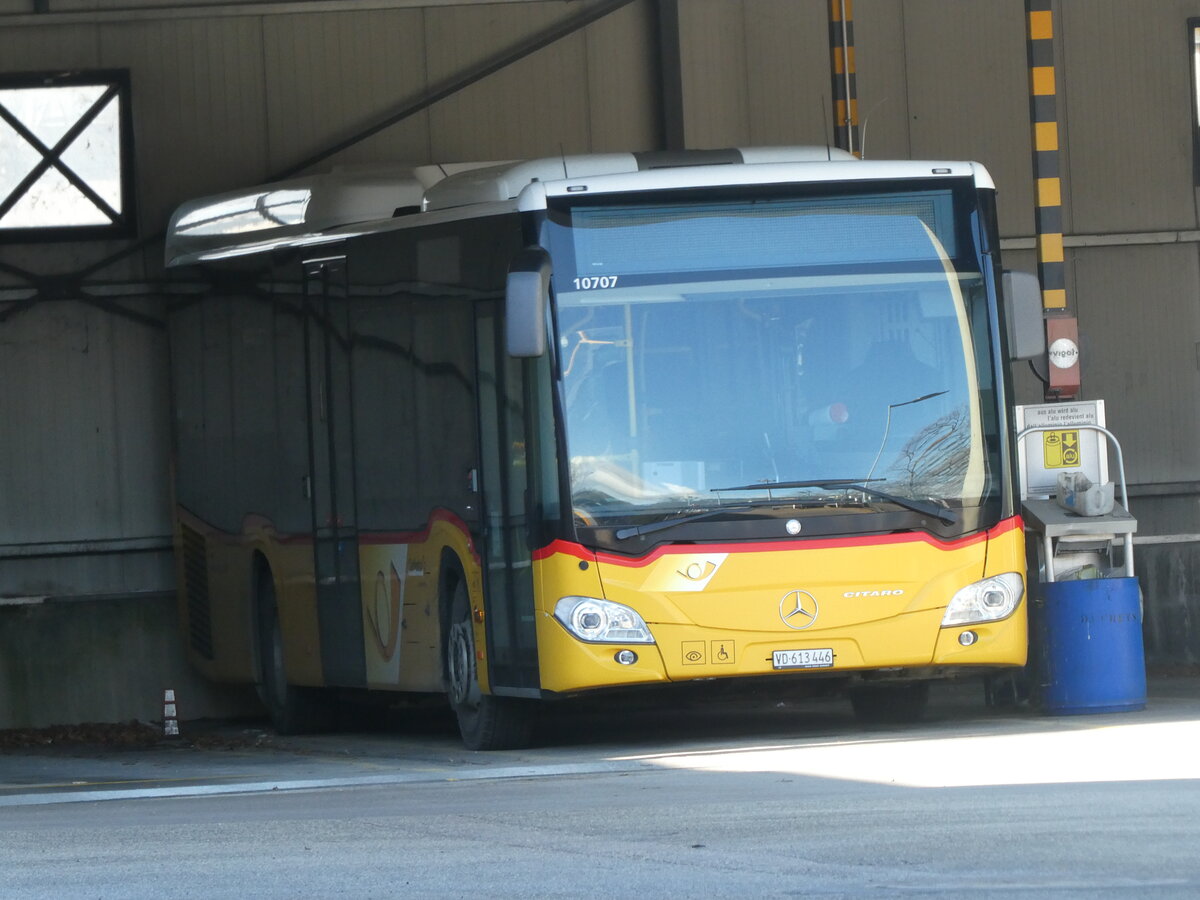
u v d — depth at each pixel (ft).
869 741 114.01
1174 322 226.17
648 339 117.80
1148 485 225.35
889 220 121.08
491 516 123.65
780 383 118.32
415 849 73.56
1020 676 139.33
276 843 77.30
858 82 222.07
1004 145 223.51
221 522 179.83
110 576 214.90
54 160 212.84
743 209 119.75
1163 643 225.76
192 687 215.31
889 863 64.39
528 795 93.15
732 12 217.56
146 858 74.23
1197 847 65.26
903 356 119.75
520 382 119.24
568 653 115.34
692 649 115.34
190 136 212.84
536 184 118.73
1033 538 137.59
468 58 214.28
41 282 213.05
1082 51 225.35
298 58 213.25
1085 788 82.69
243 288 169.78
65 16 212.64
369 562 144.66
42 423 213.66
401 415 137.59
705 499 116.57
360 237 144.46
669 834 74.38
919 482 118.52
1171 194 225.97
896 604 117.19
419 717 193.47
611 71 215.10
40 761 160.66
